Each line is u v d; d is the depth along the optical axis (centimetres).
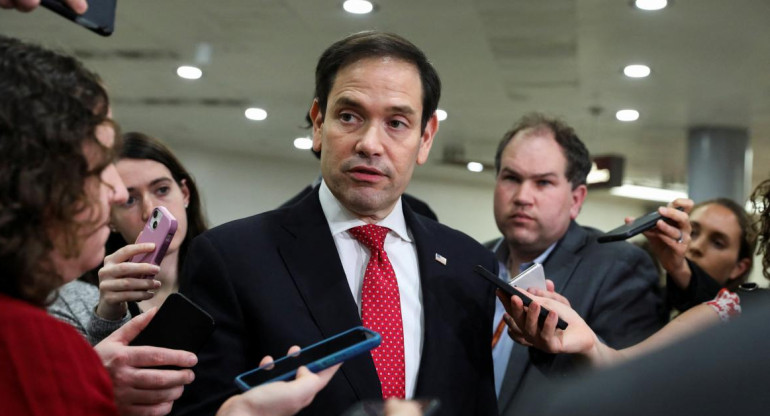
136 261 179
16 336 97
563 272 242
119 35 616
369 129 157
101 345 134
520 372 218
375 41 161
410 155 161
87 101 108
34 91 103
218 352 148
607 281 235
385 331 156
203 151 1155
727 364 42
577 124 878
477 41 592
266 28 582
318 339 150
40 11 559
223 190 1170
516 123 265
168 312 141
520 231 248
